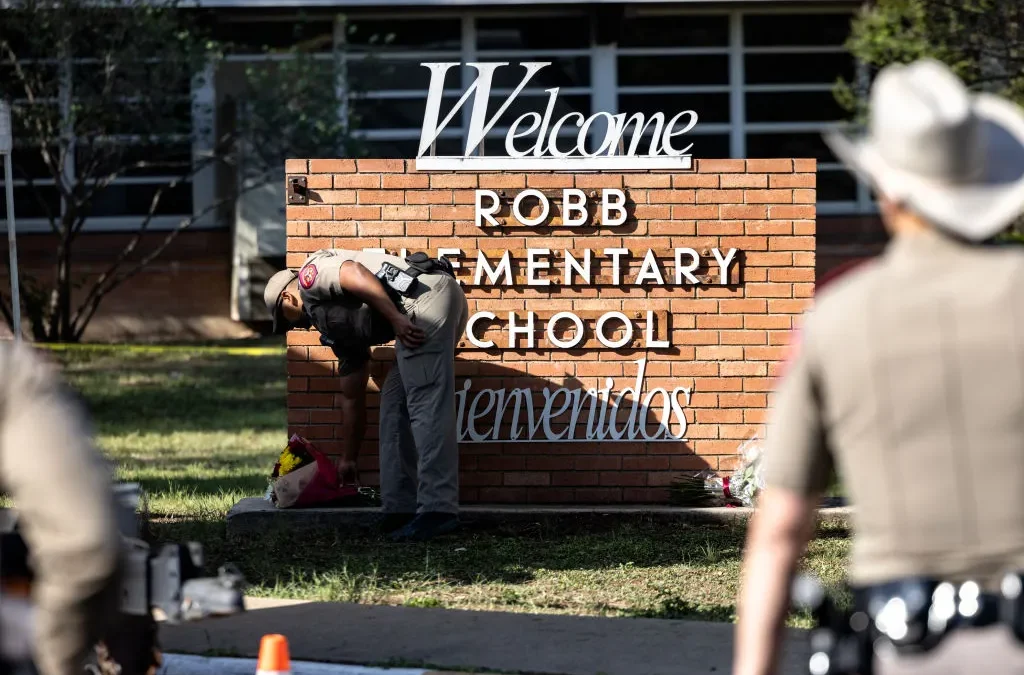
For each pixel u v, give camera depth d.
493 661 6.64
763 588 3.28
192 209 30.14
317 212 10.99
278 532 10.27
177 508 11.38
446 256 11.00
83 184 26.36
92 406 19.55
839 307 3.18
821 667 3.24
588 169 11.02
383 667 6.51
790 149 30.33
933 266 3.14
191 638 7.02
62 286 26.69
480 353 11.09
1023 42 18.41
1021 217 14.96
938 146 3.13
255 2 28.38
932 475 3.04
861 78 23.53
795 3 29.89
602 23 29.14
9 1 24.62
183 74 26.06
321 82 27.19
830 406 3.18
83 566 3.02
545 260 11.02
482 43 29.78
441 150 29.88
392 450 10.24
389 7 29.14
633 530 10.49
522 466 11.09
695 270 11.02
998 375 3.03
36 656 3.32
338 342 10.12
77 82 25.39
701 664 6.59
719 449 11.09
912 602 3.03
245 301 29.31
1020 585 2.99
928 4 18.25
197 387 21.69
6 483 3.13
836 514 10.57
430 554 9.58
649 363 11.08
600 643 6.98
